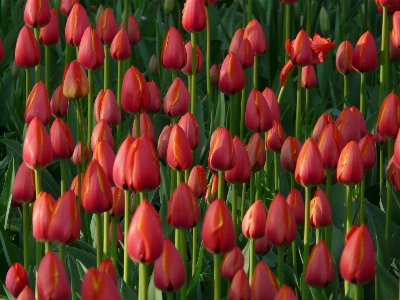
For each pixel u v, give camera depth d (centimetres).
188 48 560
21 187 391
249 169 378
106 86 579
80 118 454
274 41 768
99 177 342
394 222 482
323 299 379
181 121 425
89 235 475
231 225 300
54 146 427
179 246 371
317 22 816
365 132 448
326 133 385
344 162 365
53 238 313
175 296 404
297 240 450
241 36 600
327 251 315
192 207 325
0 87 696
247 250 407
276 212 329
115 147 604
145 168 327
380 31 883
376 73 687
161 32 805
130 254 278
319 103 701
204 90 741
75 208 313
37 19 548
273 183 553
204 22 530
